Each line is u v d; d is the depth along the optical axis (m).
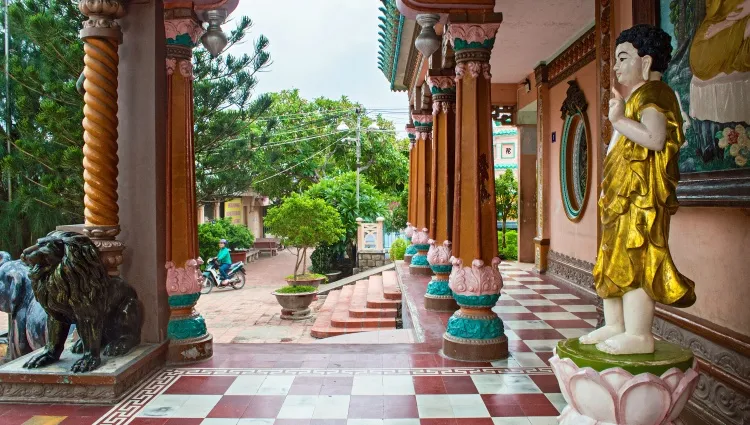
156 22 4.23
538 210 9.73
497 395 3.57
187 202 4.41
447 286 6.28
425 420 3.17
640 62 2.28
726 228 2.86
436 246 6.36
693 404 3.03
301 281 12.70
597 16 4.41
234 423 3.15
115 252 3.96
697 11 3.02
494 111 11.13
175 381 3.90
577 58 7.93
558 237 9.00
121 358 3.82
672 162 2.21
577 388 2.20
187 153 4.41
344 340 5.79
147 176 4.22
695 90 3.04
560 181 8.80
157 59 4.25
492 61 9.27
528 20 7.03
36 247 3.45
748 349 2.60
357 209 16.22
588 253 7.61
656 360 2.14
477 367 4.16
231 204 26.47
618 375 2.09
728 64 2.74
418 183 8.70
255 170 12.35
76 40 8.23
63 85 7.70
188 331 4.36
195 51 9.11
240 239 18.27
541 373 4.01
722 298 2.89
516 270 10.15
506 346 4.43
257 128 18.66
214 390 3.71
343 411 3.32
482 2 4.38
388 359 4.39
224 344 4.97
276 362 4.35
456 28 4.40
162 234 4.32
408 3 4.33
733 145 2.71
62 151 8.02
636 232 2.21
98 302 3.60
